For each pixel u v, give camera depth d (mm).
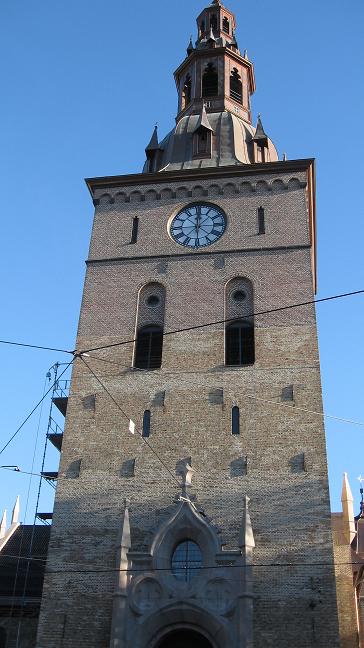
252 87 64812
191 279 47469
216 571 36719
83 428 42719
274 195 50156
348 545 46781
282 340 44000
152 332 46219
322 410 41250
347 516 54000
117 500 40156
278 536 37906
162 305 47062
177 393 43094
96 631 36812
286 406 41656
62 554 39031
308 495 38812
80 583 38125
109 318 46812
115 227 50750
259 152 55125
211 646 36625
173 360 44344
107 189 52562
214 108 58875
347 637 43938
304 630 35406
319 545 37406
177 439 41531
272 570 37031
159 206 51156
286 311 45062
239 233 48875
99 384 44219
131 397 43438
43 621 37375
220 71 61312
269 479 39531
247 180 50938
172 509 39000
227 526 38594
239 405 42156
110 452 41688
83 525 39656
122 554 37406
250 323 45406
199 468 40406
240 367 43406
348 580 45594
